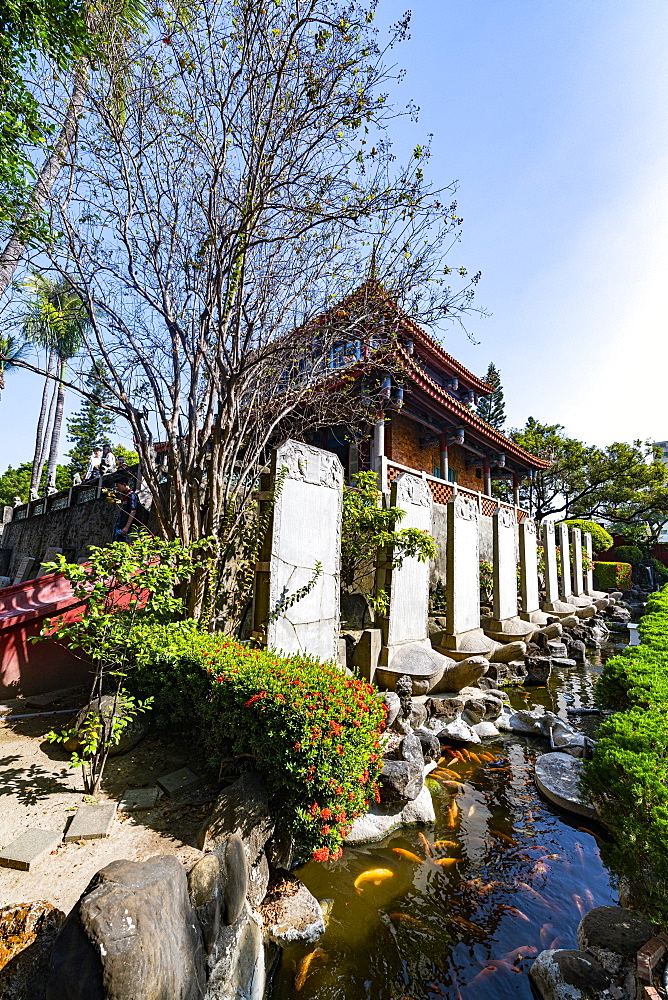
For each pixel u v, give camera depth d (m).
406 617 6.68
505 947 2.87
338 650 5.82
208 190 5.61
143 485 8.93
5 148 3.77
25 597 5.68
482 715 6.48
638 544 29.67
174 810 3.19
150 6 4.78
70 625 3.51
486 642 7.89
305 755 2.85
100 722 3.59
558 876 3.53
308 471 5.47
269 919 2.76
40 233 4.60
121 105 5.12
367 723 3.29
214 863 2.40
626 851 2.70
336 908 3.09
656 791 2.54
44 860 2.64
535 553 12.63
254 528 6.28
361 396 8.20
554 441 26.70
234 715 3.30
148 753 4.08
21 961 1.88
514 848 3.86
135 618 3.75
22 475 33.38
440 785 4.82
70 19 3.80
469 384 16.08
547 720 6.30
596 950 2.60
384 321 6.30
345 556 7.06
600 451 26.16
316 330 6.30
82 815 3.01
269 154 5.16
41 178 4.86
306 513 5.39
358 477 7.79
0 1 3.45
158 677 4.18
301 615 5.20
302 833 2.99
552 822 4.27
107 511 10.59
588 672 9.77
